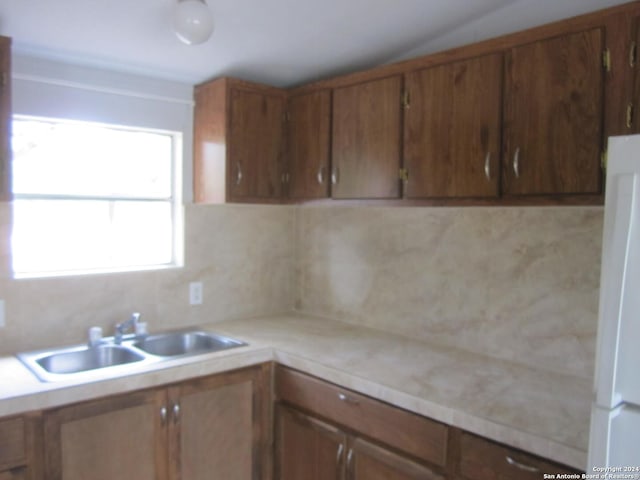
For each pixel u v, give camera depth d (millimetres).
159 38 2189
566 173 1764
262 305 3133
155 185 2730
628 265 1102
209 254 2879
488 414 1687
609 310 1122
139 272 2631
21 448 1757
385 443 1953
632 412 1109
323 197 2596
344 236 2949
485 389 1913
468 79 2018
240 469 2346
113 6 1914
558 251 2115
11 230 2250
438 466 1793
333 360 2227
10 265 2254
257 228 3078
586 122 1711
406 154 2236
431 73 2137
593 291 2027
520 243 2225
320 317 3074
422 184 2186
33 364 2076
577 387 1947
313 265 3141
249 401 2348
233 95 2574
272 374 2424
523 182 1876
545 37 1803
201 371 2158
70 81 2365
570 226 2076
